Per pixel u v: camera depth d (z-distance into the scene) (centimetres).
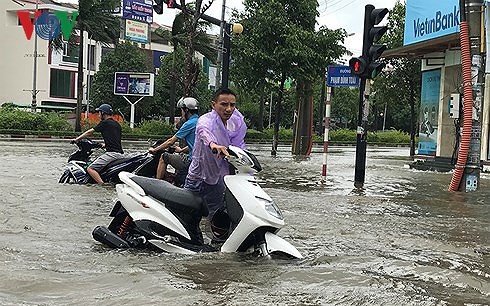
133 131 4466
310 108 2923
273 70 2805
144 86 4925
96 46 6512
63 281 504
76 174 1223
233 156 613
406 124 9138
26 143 3066
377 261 621
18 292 471
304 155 2898
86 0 4312
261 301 463
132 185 650
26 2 6191
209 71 6856
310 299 473
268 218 594
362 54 1437
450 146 2264
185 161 951
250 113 7262
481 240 766
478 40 1378
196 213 644
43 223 776
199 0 2184
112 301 453
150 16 5581
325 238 746
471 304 475
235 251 616
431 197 1223
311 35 2791
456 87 2238
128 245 639
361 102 1462
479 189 1390
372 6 1411
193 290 488
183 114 980
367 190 1323
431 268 596
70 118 5312
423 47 2238
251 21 2797
